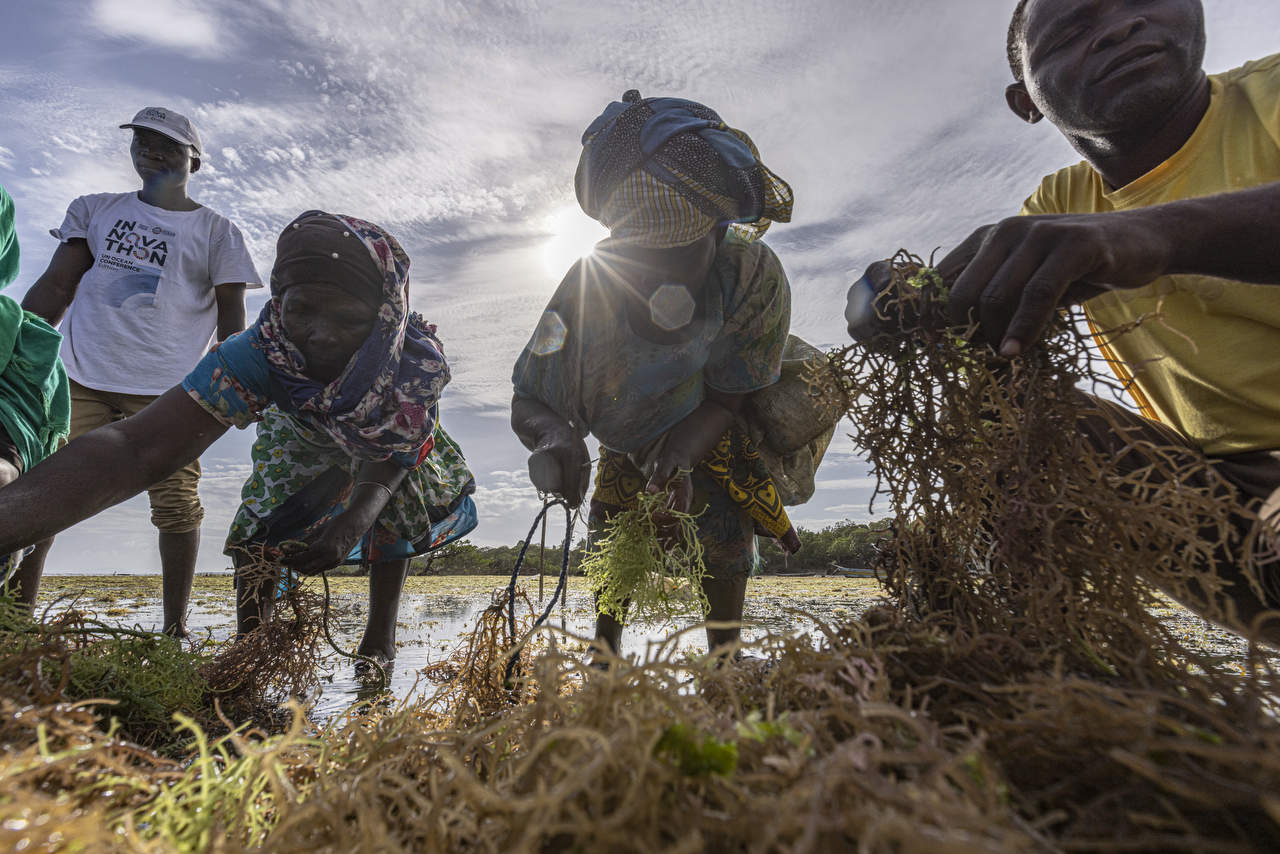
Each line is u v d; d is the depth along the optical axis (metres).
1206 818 0.65
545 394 2.87
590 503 3.11
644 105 2.50
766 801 0.64
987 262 1.24
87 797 0.87
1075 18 1.92
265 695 2.54
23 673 1.18
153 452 2.31
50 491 2.03
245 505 3.35
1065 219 1.21
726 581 3.01
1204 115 2.06
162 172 4.36
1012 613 1.23
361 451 2.87
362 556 3.62
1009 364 1.34
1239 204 1.24
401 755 1.01
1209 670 0.92
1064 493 1.19
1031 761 0.76
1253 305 1.92
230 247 4.53
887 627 1.17
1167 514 1.19
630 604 2.66
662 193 2.36
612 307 2.71
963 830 0.57
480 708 1.82
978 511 1.33
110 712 1.67
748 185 2.45
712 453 2.95
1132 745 0.69
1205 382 2.03
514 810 0.71
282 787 0.87
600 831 0.62
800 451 3.45
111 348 4.17
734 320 2.77
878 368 1.48
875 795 0.59
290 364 2.58
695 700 0.92
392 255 2.76
